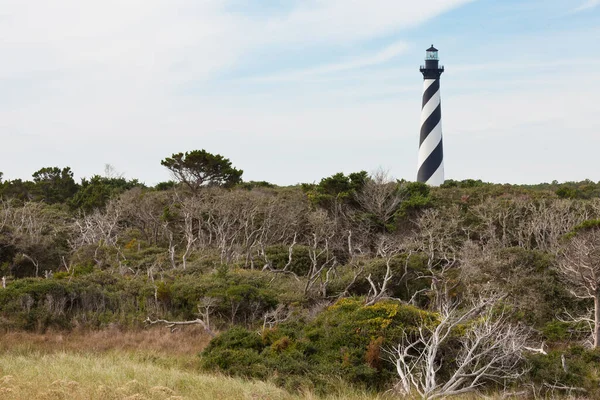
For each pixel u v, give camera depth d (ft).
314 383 65.05
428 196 159.02
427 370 59.77
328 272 105.70
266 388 59.11
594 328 84.02
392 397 61.62
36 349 77.97
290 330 77.51
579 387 65.72
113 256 138.82
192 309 97.25
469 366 65.41
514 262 101.45
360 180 161.07
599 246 85.87
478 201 165.99
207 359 72.23
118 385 54.44
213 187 181.68
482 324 69.10
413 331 71.56
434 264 115.55
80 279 108.06
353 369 67.10
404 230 149.07
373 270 105.09
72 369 60.70
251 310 97.19
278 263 128.88
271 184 232.94
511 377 65.00
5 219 148.66
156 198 180.55
